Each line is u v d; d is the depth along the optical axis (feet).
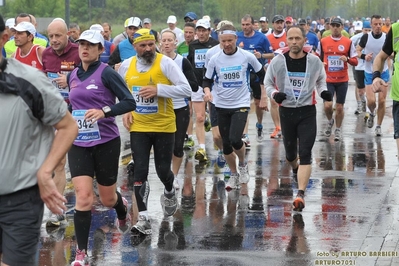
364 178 40.81
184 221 31.99
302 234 29.50
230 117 38.81
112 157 27.53
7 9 99.96
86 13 111.34
